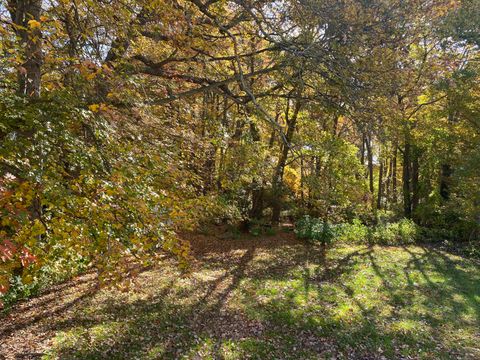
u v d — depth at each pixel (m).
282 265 14.49
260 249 17.25
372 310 9.72
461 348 7.83
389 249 17.50
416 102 16.45
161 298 10.47
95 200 4.26
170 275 12.64
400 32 7.68
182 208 6.02
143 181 4.83
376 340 8.07
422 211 21.58
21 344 7.52
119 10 5.21
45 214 4.23
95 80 5.00
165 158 5.83
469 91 17.27
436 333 8.48
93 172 4.43
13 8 5.21
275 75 9.61
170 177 5.87
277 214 21.61
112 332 8.20
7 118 4.21
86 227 3.98
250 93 4.82
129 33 5.98
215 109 12.75
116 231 4.27
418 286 11.89
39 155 4.11
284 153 14.84
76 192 4.29
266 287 11.59
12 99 4.34
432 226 21.45
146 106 5.69
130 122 5.47
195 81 8.33
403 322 8.98
